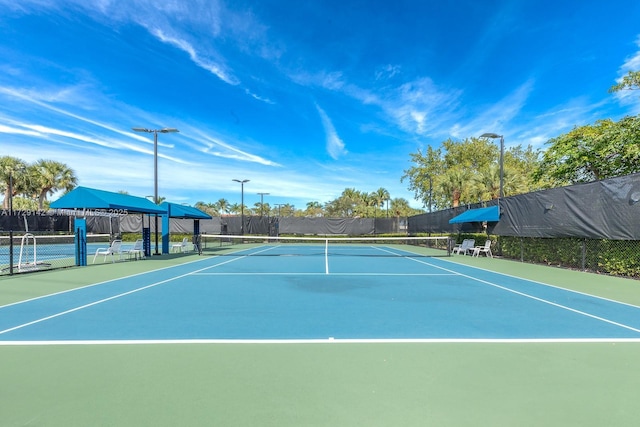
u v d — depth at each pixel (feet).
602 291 27.61
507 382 11.53
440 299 24.59
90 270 41.19
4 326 17.94
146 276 36.17
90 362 13.25
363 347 14.83
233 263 49.57
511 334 16.58
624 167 48.85
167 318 19.48
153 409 9.88
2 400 10.42
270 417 9.46
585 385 11.35
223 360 13.44
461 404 10.13
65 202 46.62
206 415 9.57
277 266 45.68
